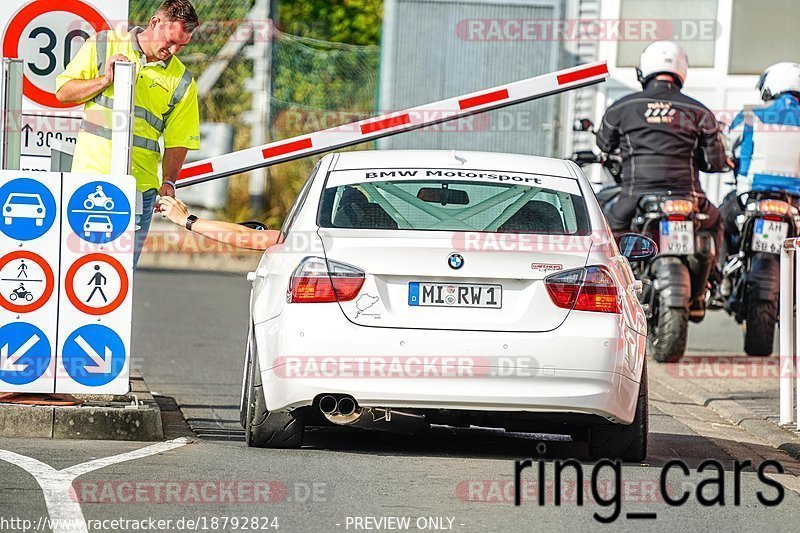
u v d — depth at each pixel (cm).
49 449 2703
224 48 7619
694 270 4422
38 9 3275
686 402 3841
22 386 2870
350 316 2609
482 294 2617
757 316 4522
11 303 2866
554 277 2628
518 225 2748
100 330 2892
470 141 7062
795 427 3378
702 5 6769
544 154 7012
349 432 3109
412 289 2614
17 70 3006
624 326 2664
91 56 3216
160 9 3269
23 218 2866
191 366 4212
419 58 7175
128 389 2908
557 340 2605
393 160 2953
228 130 7544
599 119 6919
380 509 2283
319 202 2788
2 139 3002
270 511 2241
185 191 7456
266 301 2759
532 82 3728
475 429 3269
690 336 5303
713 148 4488
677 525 2273
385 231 2700
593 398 2611
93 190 2884
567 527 2220
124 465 2567
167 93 3309
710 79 6744
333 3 9125
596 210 2842
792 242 3359
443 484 2508
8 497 2261
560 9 7019
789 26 6694
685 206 4325
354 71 7956
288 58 7888
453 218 2752
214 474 2511
